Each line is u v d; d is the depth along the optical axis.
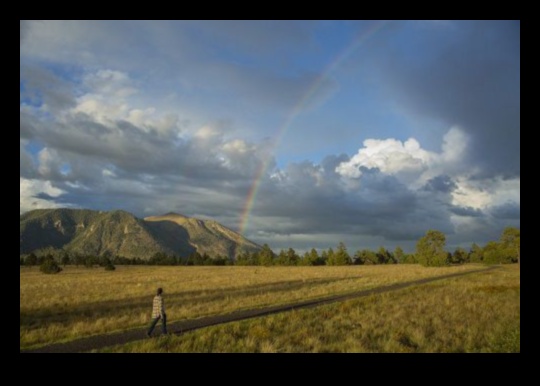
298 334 15.97
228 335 15.77
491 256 99.25
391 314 20.70
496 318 19.59
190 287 38.66
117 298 29.38
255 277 56.69
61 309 23.91
